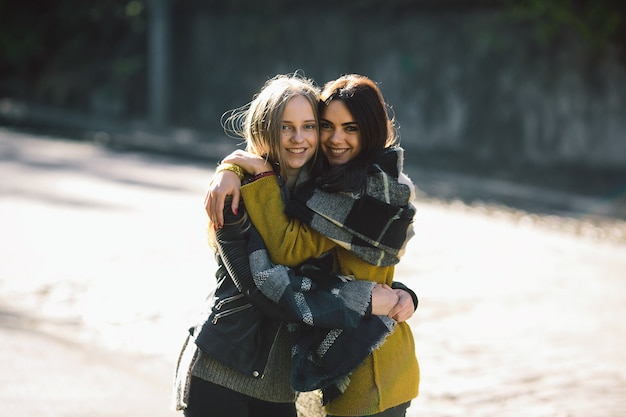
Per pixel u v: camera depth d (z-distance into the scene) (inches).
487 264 430.3
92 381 253.9
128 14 1125.1
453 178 732.7
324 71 931.3
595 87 765.3
